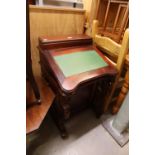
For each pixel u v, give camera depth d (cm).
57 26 125
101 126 146
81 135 135
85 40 118
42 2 110
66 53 104
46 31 122
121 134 139
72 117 151
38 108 98
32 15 108
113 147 129
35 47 123
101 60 108
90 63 102
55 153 118
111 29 135
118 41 122
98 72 96
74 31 140
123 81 133
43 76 126
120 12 127
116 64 111
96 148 127
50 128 136
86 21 142
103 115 158
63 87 81
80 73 91
